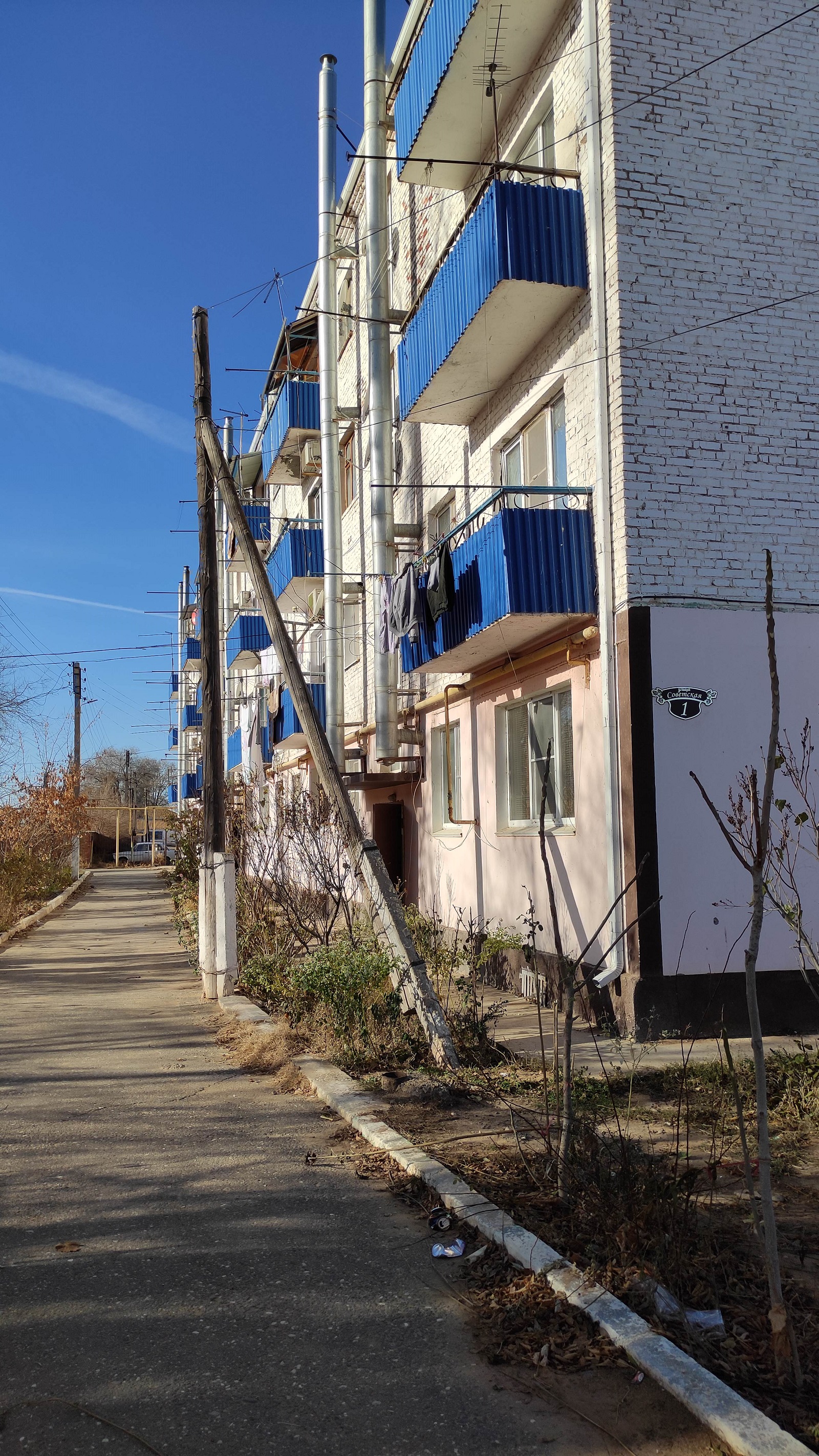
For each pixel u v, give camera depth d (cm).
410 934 795
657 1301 348
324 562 1803
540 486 977
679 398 882
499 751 1188
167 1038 868
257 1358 334
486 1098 627
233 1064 769
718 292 902
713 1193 452
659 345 882
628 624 849
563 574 905
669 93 903
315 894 1188
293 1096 675
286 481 2405
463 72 1076
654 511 866
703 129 910
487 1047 754
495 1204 444
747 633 873
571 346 970
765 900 844
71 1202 478
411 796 1561
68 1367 328
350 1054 730
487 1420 299
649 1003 815
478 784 1238
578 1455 283
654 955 821
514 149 1141
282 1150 558
